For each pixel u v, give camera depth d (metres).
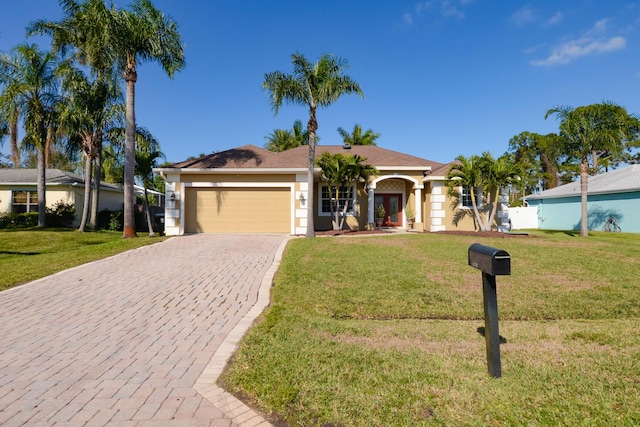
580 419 2.60
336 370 3.44
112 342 4.36
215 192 15.66
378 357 3.77
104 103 17.41
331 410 2.76
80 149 18.73
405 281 7.46
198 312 5.55
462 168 15.67
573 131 15.86
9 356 3.95
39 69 17.28
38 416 2.79
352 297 6.46
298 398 2.95
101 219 22.00
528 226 28.31
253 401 2.98
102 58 15.17
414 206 18.61
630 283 7.42
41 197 18.50
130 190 14.24
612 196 21.66
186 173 15.43
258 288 6.92
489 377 3.30
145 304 5.94
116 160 20.41
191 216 15.56
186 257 9.89
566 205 25.62
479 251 3.42
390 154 21.23
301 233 15.39
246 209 15.68
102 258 9.77
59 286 7.04
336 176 15.51
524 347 4.11
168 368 3.63
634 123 15.52
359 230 17.44
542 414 2.67
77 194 21.88
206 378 3.40
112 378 3.42
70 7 14.59
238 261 9.35
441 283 7.36
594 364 3.57
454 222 17.42
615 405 2.78
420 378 3.28
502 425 2.55
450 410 2.74
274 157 16.80
